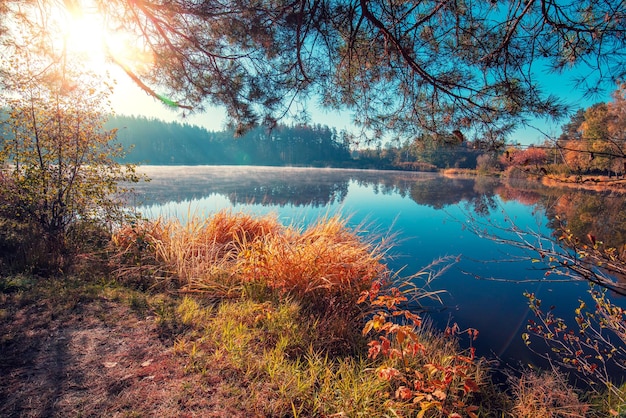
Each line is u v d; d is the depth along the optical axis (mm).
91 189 4570
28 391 1759
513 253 6688
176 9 3260
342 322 3059
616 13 1934
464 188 23328
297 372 2219
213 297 3492
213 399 1859
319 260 3932
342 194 17953
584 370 2766
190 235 4910
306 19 3020
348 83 3377
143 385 1906
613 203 9711
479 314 3965
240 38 3523
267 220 6117
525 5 2256
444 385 2096
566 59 2219
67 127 4402
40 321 2482
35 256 3613
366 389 2170
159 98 4371
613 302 4371
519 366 2912
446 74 2721
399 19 2717
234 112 4211
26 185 4137
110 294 3115
